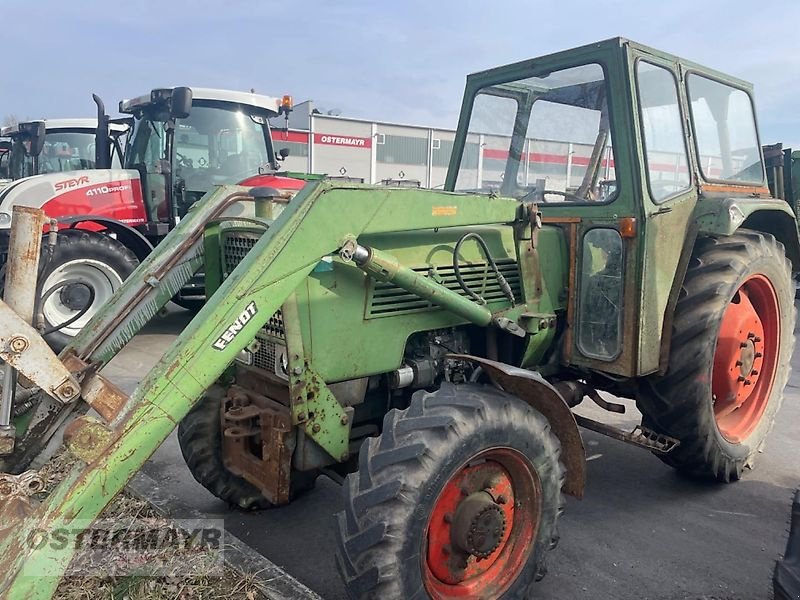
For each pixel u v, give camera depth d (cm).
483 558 235
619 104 287
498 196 278
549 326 299
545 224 318
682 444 334
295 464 255
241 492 312
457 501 228
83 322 619
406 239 262
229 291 205
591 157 311
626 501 342
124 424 189
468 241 281
